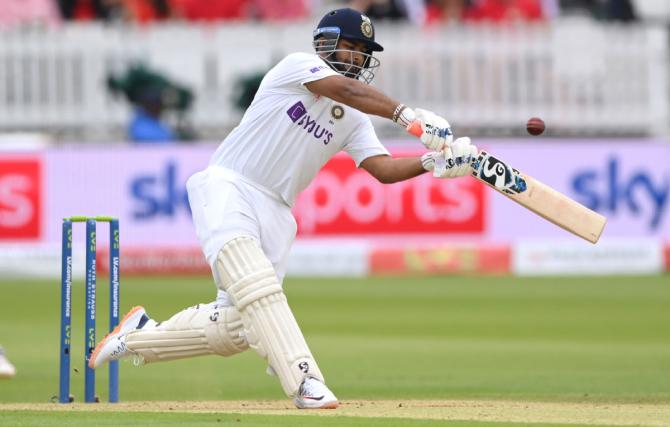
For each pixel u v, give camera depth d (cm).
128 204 5366
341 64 1833
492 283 5172
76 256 5381
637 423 1605
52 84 5572
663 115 5750
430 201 5394
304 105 1797
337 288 4950
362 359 2981
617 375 2645
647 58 5731
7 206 5325
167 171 5362
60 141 5606
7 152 5309
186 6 5969
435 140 1733
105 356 1923
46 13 5962
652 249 5497
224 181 1816
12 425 1597
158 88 5559
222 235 1781
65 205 5338
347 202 5372
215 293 4647
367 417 1642
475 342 3347
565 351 3144
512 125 5659
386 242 5394
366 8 5909
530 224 5469
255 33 5609
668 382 2509
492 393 2323
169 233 5394
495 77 5644
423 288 4966
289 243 1861
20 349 3203
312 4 5991
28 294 4738
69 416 1700
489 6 6000
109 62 5559
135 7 5959
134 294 4638
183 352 1877
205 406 1952
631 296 4644
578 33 5681
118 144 5362
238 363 3023
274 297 1758
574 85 5697
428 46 5600
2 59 5544
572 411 1800
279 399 2303
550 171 5400
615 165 5441
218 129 5638
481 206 5419
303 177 1847
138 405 1986
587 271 5500
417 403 1980
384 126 5572
